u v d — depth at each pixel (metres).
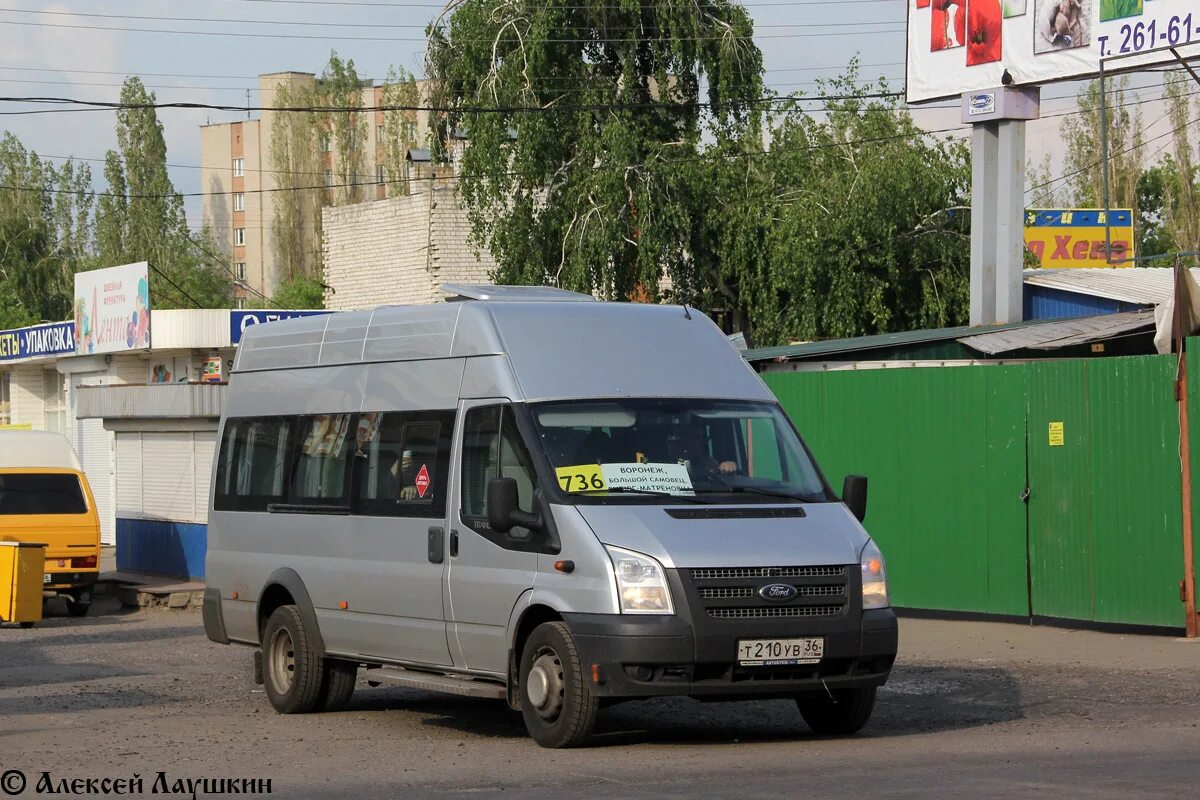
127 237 148.75
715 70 62.22
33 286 145.00
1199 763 15.30
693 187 59.19
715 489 18.06
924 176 57.28
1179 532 26.30
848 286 56.78
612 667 16.58
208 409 47.97
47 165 150.62
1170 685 21.61
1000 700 20.95
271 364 23.67
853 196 56.81
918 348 38.25
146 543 51.19
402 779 15.89
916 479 30.84
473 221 63.44
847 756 16.53
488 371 18.92
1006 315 46.00
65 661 31.17
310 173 157.50
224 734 19.88
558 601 17.19
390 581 19.98
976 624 29.80
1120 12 42.28
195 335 66.12
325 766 16.95
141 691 25.42
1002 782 14.44
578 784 15.13
